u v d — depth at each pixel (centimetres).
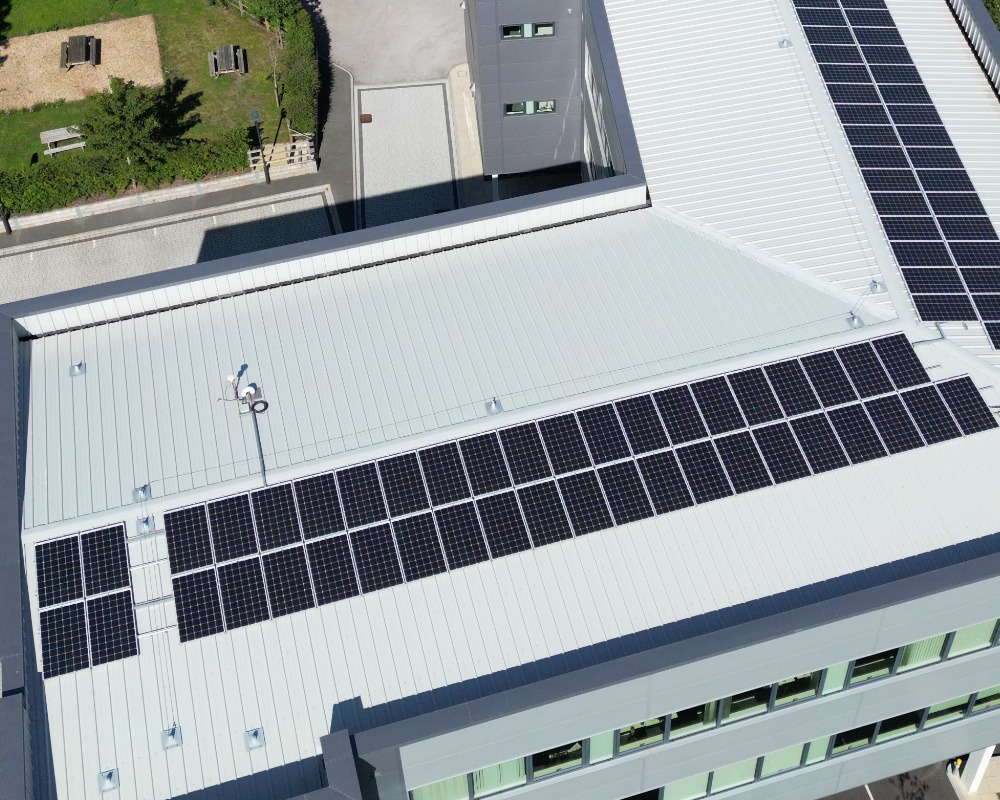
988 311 3384
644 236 3669
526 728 2627
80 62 6031
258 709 2669
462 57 6259
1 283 5162
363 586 2847
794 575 2861
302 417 3189
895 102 4053
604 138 4434
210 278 3472
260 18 6275
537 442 3086
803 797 3412
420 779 2672
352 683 2705
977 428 3116
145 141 5362
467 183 5594
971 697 3312
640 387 3197
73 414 3231
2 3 6406
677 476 3022
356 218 5438
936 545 2908
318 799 2389
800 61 4184
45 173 5394
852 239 3581
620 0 4550
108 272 5203
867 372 3222
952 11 4488
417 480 3022
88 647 2758
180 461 3100
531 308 3450
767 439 3091
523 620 2795
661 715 2781
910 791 3788
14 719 2517
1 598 2772
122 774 2578
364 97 6050
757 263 3553
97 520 2973
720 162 3866
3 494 2966
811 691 2973
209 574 2873
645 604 2819
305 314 3475
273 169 5584
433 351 3341
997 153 3906
